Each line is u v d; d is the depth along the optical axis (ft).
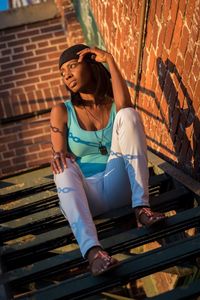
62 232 11.80
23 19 23.72
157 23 13.92
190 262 12.67
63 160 10.82
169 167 14.52
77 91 11.60
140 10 14.87
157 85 14.88
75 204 10.27
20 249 11.62
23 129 22.99
